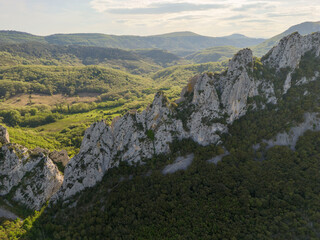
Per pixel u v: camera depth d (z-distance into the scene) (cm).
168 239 5397
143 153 7888
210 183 6800
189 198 6372
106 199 6756
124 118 8112
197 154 7750
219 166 7281
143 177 7325
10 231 6059
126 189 6906
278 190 6288
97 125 7744
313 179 6356
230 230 5409
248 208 5903
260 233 5269
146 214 6147
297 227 5269
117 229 5856
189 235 5441
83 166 7344
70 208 6694
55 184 7931
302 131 7856
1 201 6956
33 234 6116
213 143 8088
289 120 8162
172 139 8175
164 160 7819
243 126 8231
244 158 7469
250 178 6738
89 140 7650
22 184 7319
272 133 8006
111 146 7862
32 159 7738
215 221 5716
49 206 6944
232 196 6300
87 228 6028
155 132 8112
